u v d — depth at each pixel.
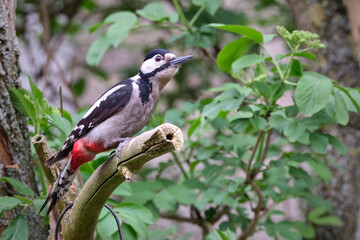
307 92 6.77
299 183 9.16
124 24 9.28
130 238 6.69
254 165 8.05
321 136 7.45
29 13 13.78
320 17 10.27
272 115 7.50
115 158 5.19
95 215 5.68
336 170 10.20
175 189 8.62
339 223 9.60
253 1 13.20
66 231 5.97
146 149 4.80
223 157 8.38
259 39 7.43
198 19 11.90
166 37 13.55
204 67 13.09
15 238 6.54
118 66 14.33
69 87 13.40
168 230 8.84
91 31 9.73
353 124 10.05
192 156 9.88
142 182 8.73
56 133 8.72
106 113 6.36
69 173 6.22
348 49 10.19
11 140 7.22
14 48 7.33
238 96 7.62
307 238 10.62
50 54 12.69
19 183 6.73
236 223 9.00
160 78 6.84
